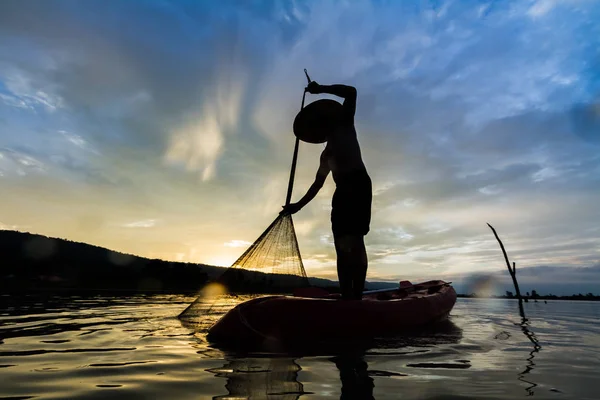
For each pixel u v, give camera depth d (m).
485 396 1.47
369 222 3.52
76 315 4.43
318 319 2.74
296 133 4.04
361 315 2.96
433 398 1.43
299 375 1.74
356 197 3.42
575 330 3.74
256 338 2.54
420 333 3.22
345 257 3.41
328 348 2.38
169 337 2.78
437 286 5.37
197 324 3.56
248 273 3.69
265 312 2.68
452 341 2.82
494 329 3.72
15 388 1.52
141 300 7.82
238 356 2.13
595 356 2.32
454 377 1.75
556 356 2.31
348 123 3.61
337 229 3.46
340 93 3.63
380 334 2.97
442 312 4.29
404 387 1.57
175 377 1.69
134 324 3.56
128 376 1.71
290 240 3.80
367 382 1.64
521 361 2.13
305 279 3.74
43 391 1.49
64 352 2.24
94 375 1.73
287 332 2.60
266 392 1.48
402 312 3.41
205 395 1.44
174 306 6.09
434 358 2.16
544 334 3.39
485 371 1.87
